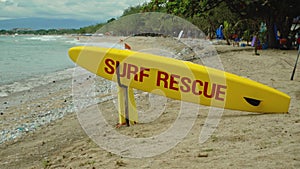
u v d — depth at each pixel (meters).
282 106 4.61
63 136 4.83
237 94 4.78
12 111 7.13
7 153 4.39
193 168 2.80
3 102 8.16
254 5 15.40
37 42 49.66
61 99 8.15
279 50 15.17
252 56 11.94
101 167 3.17
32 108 7.32
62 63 18.52
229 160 2.89
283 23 16.55
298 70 8.81
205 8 16.11
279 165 2.69
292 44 17.17
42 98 8.53
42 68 16.06
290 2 15.37
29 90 9.87
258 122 4.04
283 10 15.37
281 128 3.71
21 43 45.88
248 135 3.54
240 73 8.22
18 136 5.16
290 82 6.88
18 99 8.54
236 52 13.52
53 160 3.87
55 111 6.76
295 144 3.16
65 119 5.98
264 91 4.67
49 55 24.42
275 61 10.59
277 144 3.20
